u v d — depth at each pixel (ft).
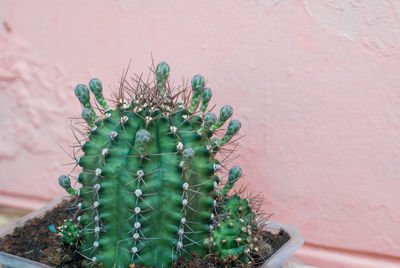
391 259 1.56
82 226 1.24
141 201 1.10
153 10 1.61
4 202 1.94
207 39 1.57
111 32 1.67
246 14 1.52
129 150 1.12
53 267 1.19
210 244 1.18
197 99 1.22
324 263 1.60
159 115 1.15
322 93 1.50
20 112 1.85
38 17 1.73
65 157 1.83
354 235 1.58
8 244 1.29
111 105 1.70
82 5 1.67
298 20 1.48
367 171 1.51
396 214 1.52
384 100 1.45
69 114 1.78
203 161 1.16
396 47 1.41
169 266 1.15
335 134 1.52
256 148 1.60
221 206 1.25
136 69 1.67
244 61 1.55
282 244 1.30
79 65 1.73
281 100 1.54
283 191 1.61
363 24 1.43
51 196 1.89
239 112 1.59
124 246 1.14
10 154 1.90
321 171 1.56
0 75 1.82
